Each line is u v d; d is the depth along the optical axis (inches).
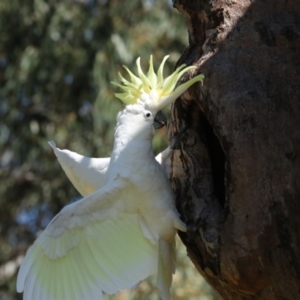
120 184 317.4
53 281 325.4
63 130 821.9
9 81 815.1
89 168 355.9
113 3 790.5
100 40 775.7
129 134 322.7
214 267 328.2
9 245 912.9
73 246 325.4
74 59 791.7
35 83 818.2
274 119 318.7
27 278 321.1
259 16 336.8
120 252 327.6
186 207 341.1
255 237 311.6
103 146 800.3
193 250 337.4
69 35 796.0
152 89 327.3
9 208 898.1
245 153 316.2
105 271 326.6
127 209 323.9
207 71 330.3
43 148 828.0
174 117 353.7
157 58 759.7
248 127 318.3
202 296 666.2
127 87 331.3
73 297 325.7
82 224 321.7
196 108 344.8
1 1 796.6
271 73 326.6
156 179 321.4
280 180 312.8
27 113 836.6
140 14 790.5
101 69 754.8
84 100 819.4
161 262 330.3
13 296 891.4
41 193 876.6
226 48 333.1
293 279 311.0
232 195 316.8
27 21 801.6
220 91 325.7
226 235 317.4
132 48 761.6
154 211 323.3
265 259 311.4
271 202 311.9
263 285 316.5
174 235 333.7
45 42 796.0
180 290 661.3
